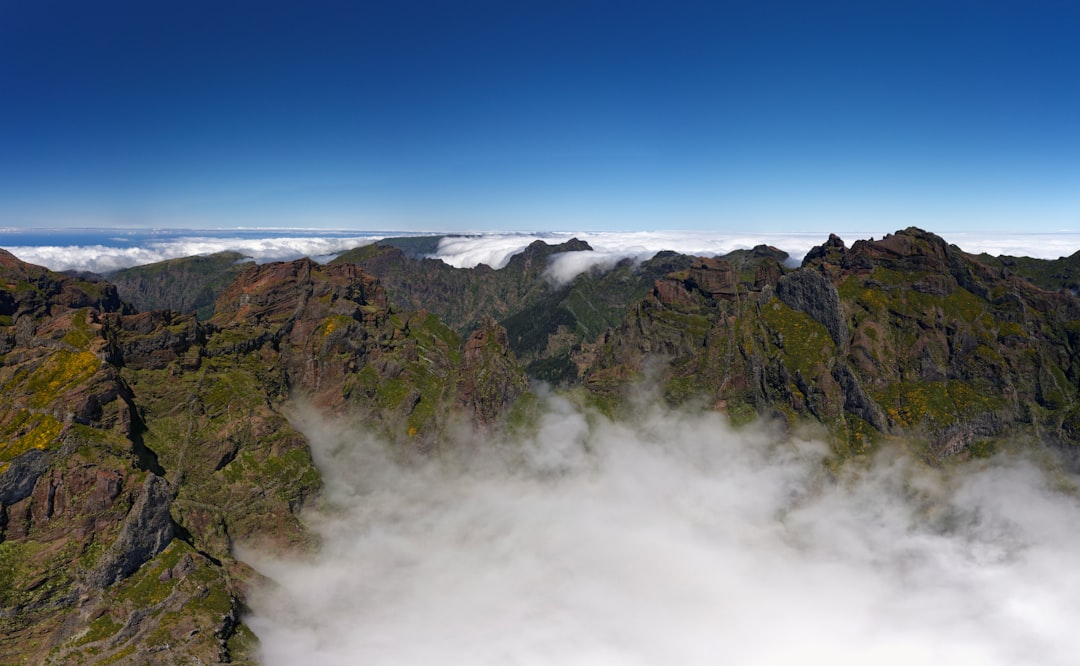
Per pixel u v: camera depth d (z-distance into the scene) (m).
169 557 134.50
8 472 127.56
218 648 124.25
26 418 137.62
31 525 128.62
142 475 140.75
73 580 125.31
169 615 125.12
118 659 117.38
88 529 129.75
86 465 134.25
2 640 118.12
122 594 126.12
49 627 121.38
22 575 122.31
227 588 136.50
